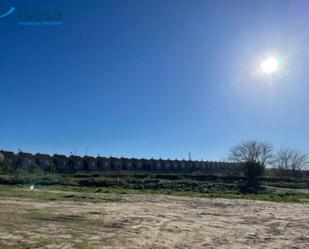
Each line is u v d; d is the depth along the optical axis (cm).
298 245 1257
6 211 1764
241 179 4547
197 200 2694
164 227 1505
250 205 2472
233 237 1358
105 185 3947
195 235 1367
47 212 1786
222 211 2109
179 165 8006
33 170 5425
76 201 2350
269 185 4666
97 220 1602
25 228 1343
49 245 1100
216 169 8138
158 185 3903
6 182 3991
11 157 5894
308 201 2908
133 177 4675
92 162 7012
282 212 2150
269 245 1246
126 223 1559
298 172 7238
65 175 4888
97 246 1116
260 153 7594
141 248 1124
